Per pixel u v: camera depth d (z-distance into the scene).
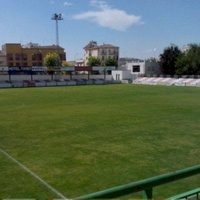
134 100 26.25
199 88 43.94
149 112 18.45
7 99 28.03
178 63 65.31
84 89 42.59
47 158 8.60
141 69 71.44
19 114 17.98
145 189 2.15
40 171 7.44
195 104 22.78
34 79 57.41
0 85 49.62
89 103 24.00
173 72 67.81
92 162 8.19
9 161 8.31
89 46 126.75
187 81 51.84
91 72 65.38
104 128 13.25
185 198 3.31
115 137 11.40
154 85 52.38
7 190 6.20
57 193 6.07
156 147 9.85
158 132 12.27
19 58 97.38
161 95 31.66
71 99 27.52
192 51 64.69
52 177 7.00
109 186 6.48
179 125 13.86
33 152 9.27
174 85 51.88
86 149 9.62
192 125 13.84
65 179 6.87
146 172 7.39
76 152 9.25
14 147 9.93
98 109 20.14
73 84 56.31
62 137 11.46
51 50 101.38
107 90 39.94
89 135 11.80
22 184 6.54
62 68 57.16
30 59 98.75
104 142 10.58
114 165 7.92
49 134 12.04
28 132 12.47
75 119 15.92
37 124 14.45
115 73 63.97
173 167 7.80
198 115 17.03
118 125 13.96
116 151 9.35
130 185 2.07
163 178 2.22
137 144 10.27
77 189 6.30
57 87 49.00
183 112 18.34
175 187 6.39
